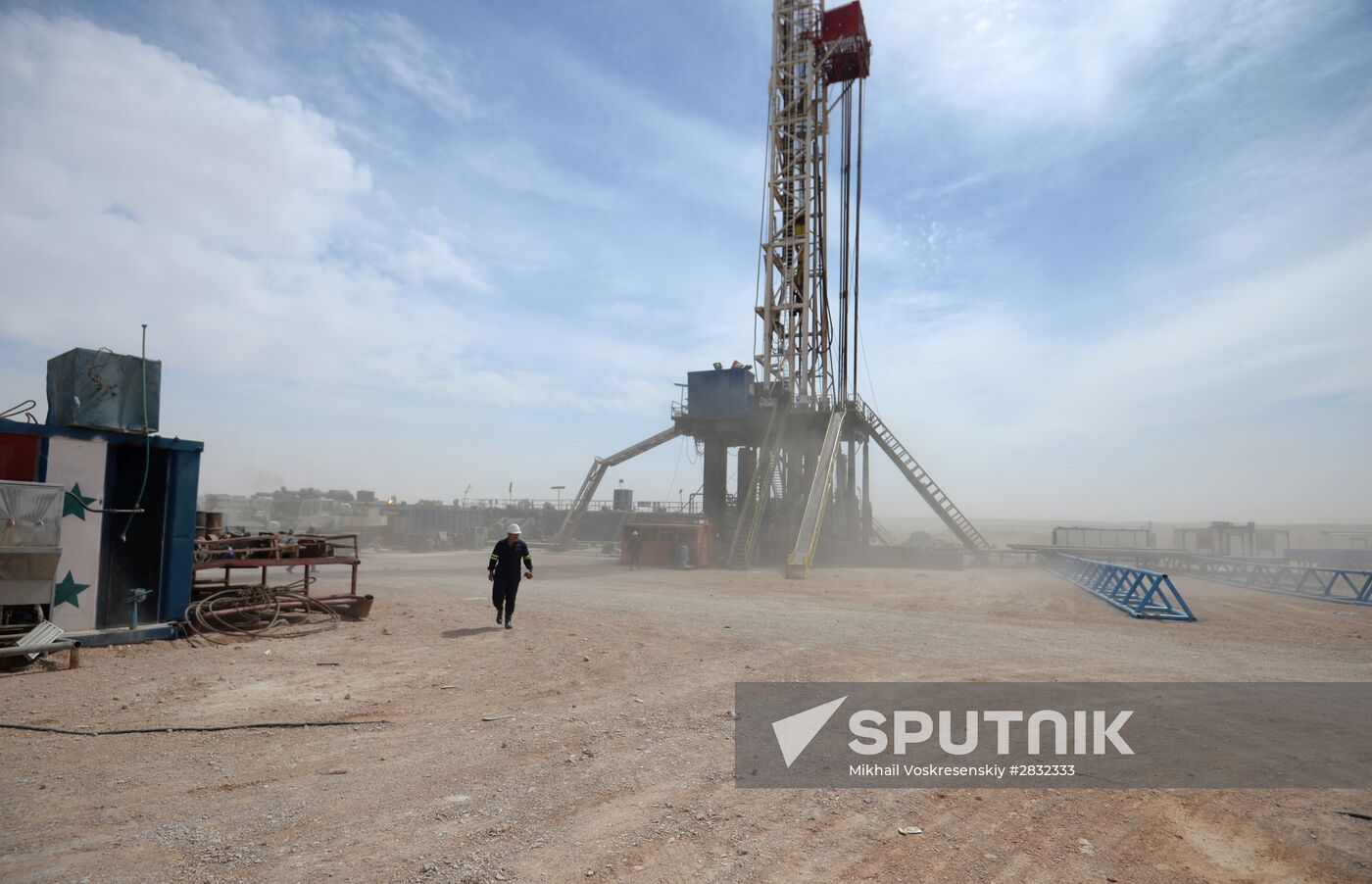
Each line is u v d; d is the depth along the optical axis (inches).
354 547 512.4
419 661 361.4
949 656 386.3
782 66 1646.2
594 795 183.9
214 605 438.6
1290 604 706.2
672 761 211.0
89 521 376.5
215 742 224.7
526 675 329.7
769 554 1461.6
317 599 480.1
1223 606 680.4
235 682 306.5
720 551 1432.1
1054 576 1079.0
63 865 140.2
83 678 308.2
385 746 223.5
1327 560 1368.1
